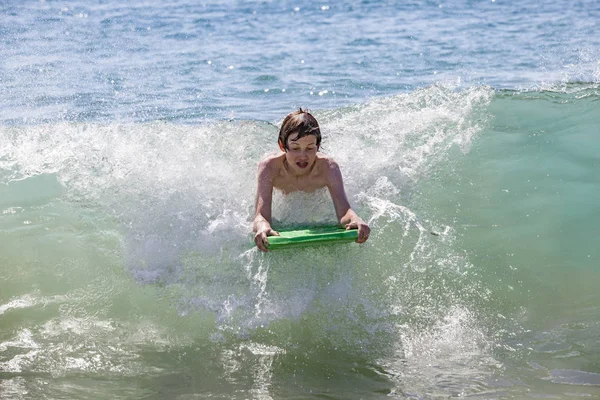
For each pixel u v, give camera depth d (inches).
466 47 1414.9
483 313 518.0
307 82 1171.9
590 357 460.8
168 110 1005.8
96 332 505.0
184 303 534.9
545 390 426.0
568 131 767.7
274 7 1977.1
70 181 703.1
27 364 466.6
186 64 1314.0
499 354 471.8
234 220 617.3
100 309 530.0
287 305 530.9
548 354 467.5
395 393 429.7
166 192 664.4
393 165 706.8
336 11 1897.1
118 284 555.2
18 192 687.7
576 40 1433.3
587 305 518.9
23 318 517.0
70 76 1217.4
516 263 568.7
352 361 470.9
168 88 1142.3
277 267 560.1
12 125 900.6
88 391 436.1
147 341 497.0
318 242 550.6
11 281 558.3
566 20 1654.8
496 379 441.4
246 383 445.4
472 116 820.0
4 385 440.8
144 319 520.4
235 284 550.6
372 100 941.2
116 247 599.2
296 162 591.2
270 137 775.7
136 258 583.8
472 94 887.1
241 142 759.7
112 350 484.7
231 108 1015.6
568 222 614.2
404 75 1208.2
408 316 517.3
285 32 1628.9
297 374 455.8
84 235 616.1
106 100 1061.1
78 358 474.3
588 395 418.3
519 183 676.7
